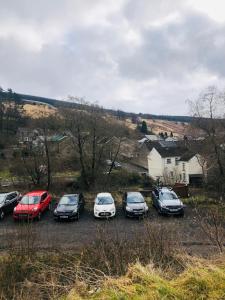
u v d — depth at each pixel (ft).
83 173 114.32
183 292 13.98
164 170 175.32
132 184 137.28
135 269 16.30
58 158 123.03
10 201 76.84
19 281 23.53
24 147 117.29
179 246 23.88
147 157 201.26
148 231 24.97
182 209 69.77
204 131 121.49
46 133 110.83
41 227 63.72
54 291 17.90
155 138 326.85
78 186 113.09
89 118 113.29
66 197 74.54
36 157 112.78
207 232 25.64
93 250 26.16
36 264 26.40
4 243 46.78
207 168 136.77
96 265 23.38
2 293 20.47
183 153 175.94
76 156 125.18
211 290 13.99
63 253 33.09
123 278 15.83
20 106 344.28
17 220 68.03
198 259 18.61
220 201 76.43
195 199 84.43
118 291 14.52
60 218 67.87
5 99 361.51
